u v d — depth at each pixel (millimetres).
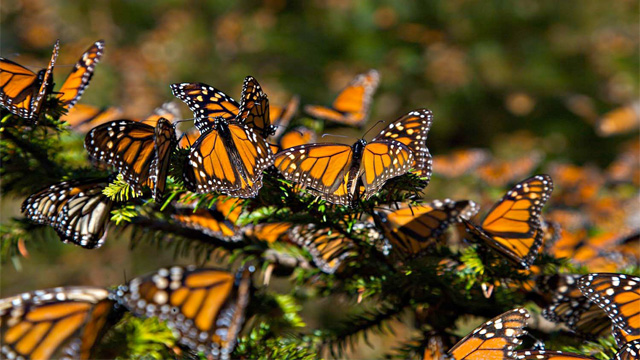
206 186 1835
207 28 6039
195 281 1789
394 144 1834
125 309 1798
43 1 5957
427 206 1877
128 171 1835
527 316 1820
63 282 4387
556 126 5758
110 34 5906
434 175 3303
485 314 1889
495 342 1822
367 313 1914
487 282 1867
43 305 1784
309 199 1858
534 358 1817
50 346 1781
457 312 1891
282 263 1896
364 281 1889
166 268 1789
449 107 5805
